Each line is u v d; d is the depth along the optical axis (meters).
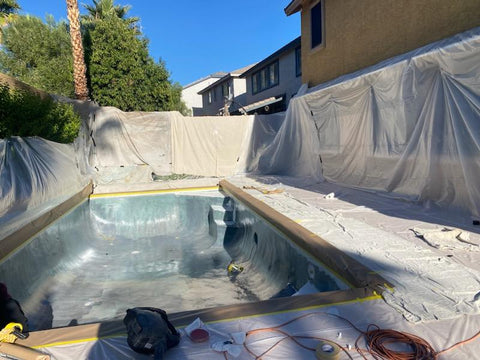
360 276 3.26
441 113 5.56
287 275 5.16
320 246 4.11
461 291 2.93
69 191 7.28
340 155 8.73
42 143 6.48
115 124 11.94
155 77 16.45
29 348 2.32
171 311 5.29
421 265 3.48
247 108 19.09
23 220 4.88
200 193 10.05
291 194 7.81
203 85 37.12
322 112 9.47
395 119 6.69
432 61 5.57
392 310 2.73
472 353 2.21
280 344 2.36
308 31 10.98
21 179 5.00
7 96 6.45
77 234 7.74
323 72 10.30
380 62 7.73
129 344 2.29
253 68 21.91
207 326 2.58
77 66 12.95
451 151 5.40
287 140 11.56
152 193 9.59
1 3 18.28
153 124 12.31
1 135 6.10
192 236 9.19
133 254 7.90
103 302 5.57
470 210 5.11
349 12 8.89
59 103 8.98
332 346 2.26
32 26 17.61
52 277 5.77
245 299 5.66
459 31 5.84
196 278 6.55
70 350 2.33
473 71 4.89
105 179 11.14
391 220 5.20
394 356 2.18
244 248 7.52
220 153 12.80
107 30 15.02
